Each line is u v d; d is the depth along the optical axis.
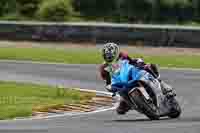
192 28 89.44
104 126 28.64
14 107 37.25
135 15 155.12
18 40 99.25
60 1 131.88
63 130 27.30
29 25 98.69
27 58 74.31
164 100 31.72
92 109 38.72
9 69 64.12
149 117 31.50
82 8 157.88
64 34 96.75
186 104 40.25
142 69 32.03
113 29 93.44
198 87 50.78
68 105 39.78
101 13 156.25
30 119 33.25
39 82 53.97
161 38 90.50
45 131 27.05
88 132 26.38
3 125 30.02
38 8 141.00
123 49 87.88
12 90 46.19
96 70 63.78
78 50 85.38
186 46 89.44
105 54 31.95
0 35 100.44
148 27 91.31
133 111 36.50
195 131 26.28
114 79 31.97
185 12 156.00
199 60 74.62
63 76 58.72
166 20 154.62
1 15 144.25
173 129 26.98
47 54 78.31
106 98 43.81
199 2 155.88
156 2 155.12
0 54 77.88
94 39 94.75
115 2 156.75
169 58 76.50
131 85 31.55
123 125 28.95
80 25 95.69
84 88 50.78
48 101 40.88
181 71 63.44
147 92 31.66
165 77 58.09
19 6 145.88
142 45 91.44
